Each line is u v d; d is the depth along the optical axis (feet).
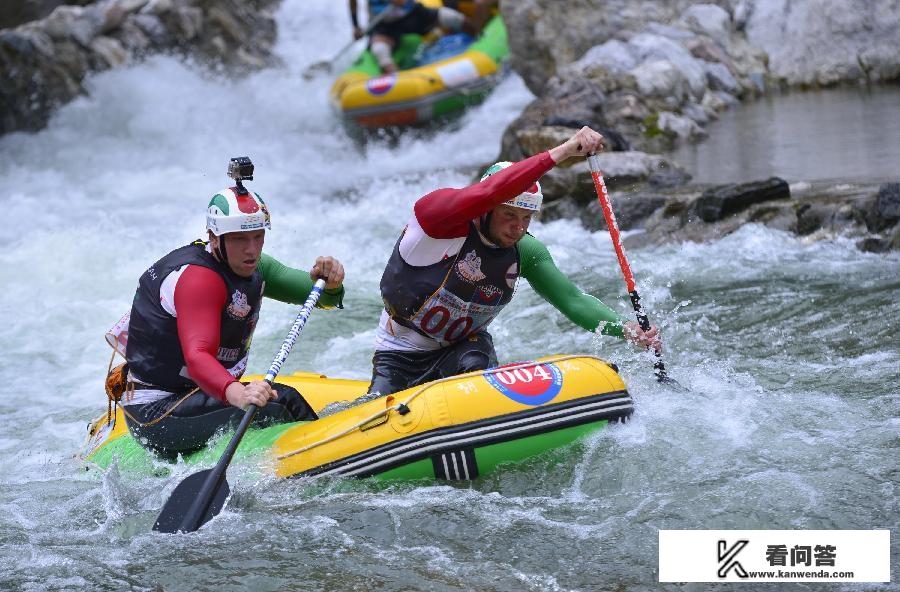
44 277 105.70
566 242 103.91
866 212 94.63
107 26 180.04
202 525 51.24
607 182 114.52
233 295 53.98
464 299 55.98
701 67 155.22
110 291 101.35
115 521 53.67
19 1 188.24
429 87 158.51
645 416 57.67
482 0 174.40
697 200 101.65
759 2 165.89
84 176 149.89
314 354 81.46
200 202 137.80
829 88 157.79
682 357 71.20
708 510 49.65
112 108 168.14
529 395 54.08
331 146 161.79
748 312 79.66
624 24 160.25
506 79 169.27
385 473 52.80
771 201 100.32
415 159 152.66
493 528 49.65
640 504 50.70
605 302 85.46
